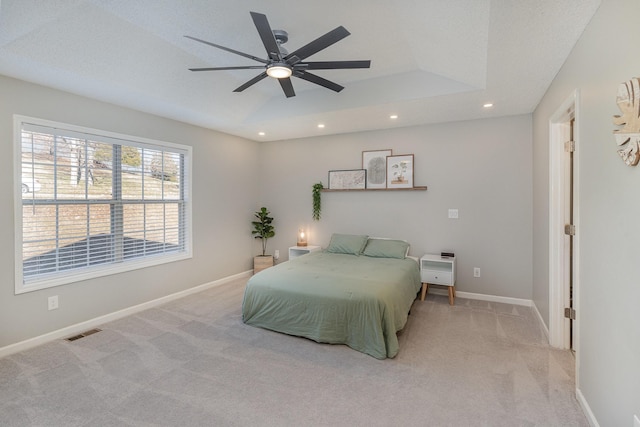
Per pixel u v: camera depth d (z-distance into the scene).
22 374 2.37
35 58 2.41
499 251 4.09
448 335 3.07
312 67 2.36
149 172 3.92
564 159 2.78
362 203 4.95
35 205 2.91
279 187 5.63
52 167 3.02
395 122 4.35
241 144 5.36
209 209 4.73
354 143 4.98
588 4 1.70
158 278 3.98
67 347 2.81
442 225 4.40
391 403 2.04
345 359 2.61
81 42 2.49
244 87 2.79
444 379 2.31
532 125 3.85
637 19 1.30
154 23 2.54
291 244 5.57
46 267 2.99
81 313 3.20
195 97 3.61
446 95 3.27
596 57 1.76
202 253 4.62
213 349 2.77
